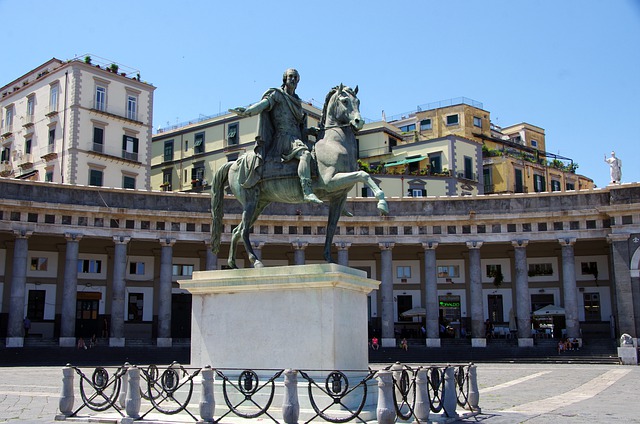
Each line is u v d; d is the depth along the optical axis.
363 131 96.44
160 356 54.41
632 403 23.22
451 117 103.00
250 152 18.67
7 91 86.69
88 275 67.00
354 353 16.70
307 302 16.28
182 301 69.81
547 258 71.88
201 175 91.56
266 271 16.72
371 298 73.12
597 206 61.91
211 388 15.33
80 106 74.75
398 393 17.17
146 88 81.88
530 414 19.25
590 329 68.81
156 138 97.56
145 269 69.19
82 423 16.52
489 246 70.25
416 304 73.19
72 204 59.34
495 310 72.44
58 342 58.38
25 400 23.73
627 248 59.53
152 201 62.50
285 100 18.42
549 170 102.44
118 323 59.00
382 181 85.25
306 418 15.11
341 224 65.12
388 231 65.31
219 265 71.50
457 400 17.80
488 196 64.81
